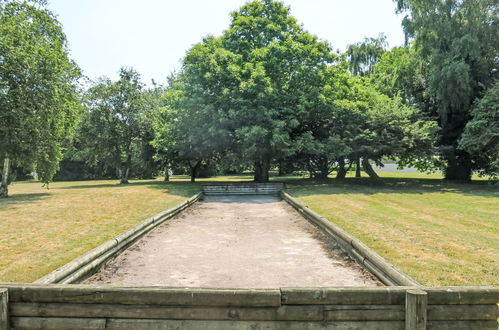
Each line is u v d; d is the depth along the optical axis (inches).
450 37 906.1
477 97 916.6
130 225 400.2
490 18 877.8
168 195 772.0
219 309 149.3
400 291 149.9
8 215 476.1
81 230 369.4
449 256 262.4
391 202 597.9
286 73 976.9
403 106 966.4
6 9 831.1
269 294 148.5
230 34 977.5
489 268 232.8
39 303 152.4
